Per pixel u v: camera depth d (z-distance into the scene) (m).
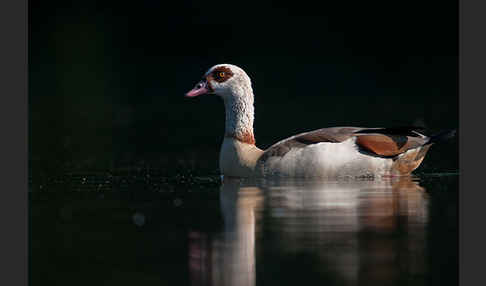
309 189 14.30
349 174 15.49
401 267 9.67
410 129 15.40
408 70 34.41
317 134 15.71
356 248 10.41
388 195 13.57
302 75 34.44
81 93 32.06
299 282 9.25
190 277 9.48
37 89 32.88
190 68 36.72
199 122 25.70
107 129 24.23
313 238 10.88
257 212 12.42
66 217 12.38
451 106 26.59
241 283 9.26
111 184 15.45
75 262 10.10
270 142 20.59
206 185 15.16
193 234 11.21
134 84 34.00
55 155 19.52
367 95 30.17
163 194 14.23
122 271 9.72
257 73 35.00
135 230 11.50
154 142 21.59
